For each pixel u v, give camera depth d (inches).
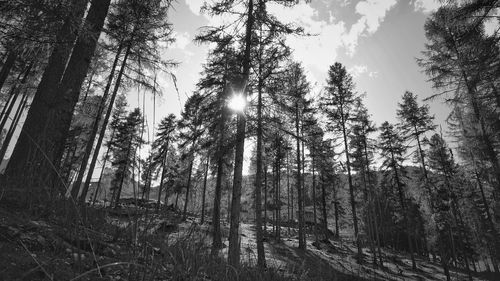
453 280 633.0
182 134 757.9
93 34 213.8
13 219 85.4
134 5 226.5
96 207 109.4
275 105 482.0
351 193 775.1
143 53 443.2
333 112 830.5
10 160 176.1
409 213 522.9
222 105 474.9
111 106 557.6
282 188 1451.8
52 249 74.9
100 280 64.8
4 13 168.1
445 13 385.7
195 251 81.2
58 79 214.8
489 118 448.5
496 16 350.9
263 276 116.3
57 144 145.1
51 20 170.9
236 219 374.3
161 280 70.3
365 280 104.9
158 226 67.7
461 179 865.5
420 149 861.8
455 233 1045.8
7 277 53.9
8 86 410.0
